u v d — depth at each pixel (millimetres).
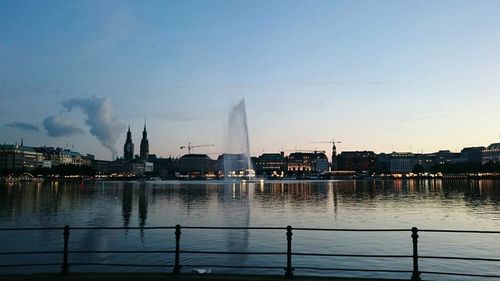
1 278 19844
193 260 36750
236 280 19109
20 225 58750
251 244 43688
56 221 63906
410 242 44875
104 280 19344
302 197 121188
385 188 189625
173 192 154500
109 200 109375
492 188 178625
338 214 73250
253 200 108562
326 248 41781
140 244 43688
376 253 39594
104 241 45250
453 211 77750
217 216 70750
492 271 33281
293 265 35312
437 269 34094
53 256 38406
